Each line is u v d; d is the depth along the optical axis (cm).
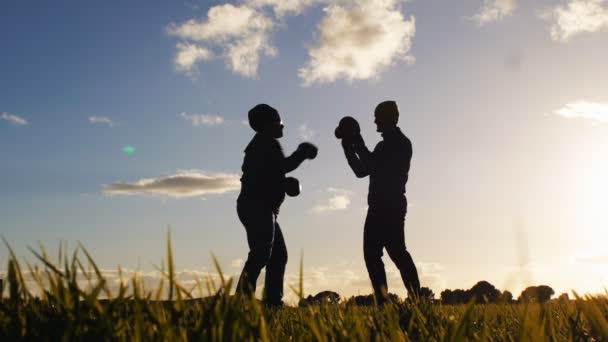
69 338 117
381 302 454
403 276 585
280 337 180
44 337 124
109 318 126
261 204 522
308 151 547
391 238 585
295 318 221
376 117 607
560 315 207
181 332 124
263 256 518
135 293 125
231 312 123
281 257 564
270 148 530
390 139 596
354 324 162
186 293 135
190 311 157
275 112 546
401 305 290
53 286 133
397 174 591
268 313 166
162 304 138
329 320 169
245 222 526
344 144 612
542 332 124
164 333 122
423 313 268
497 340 186
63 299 132
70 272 131
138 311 123
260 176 524
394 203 584
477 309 248
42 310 142
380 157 591
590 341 172
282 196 535
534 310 126
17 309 136
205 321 120
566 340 170
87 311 120
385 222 583
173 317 133
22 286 143
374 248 589
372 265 588
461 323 119
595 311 121
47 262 132
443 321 255
